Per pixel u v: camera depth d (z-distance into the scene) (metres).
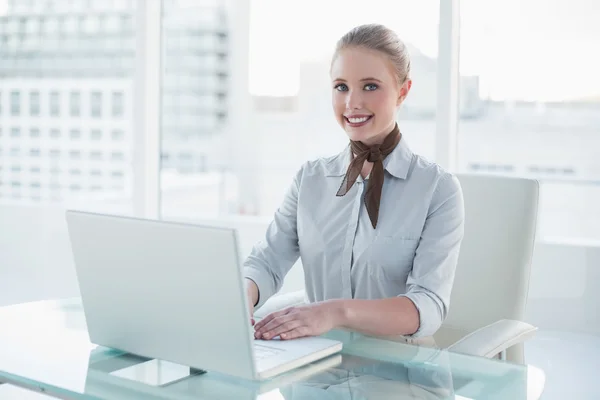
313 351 1.31
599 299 2.92
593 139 3.13
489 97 3.18
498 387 1.19
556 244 2.96
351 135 1.75
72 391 1.15
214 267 1.14
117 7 3.83
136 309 1.27
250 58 4.28
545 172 3.22
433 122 3.23
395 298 1.59
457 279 2.01
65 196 4.06
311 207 1.89
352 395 1.14
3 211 4.07
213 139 4.87
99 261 1.28
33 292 4.00
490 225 1.99
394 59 1.72
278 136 4.98
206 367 1.22
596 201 3.19
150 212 3.70
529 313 3.02
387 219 1.78
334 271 1.84
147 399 1.11
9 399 2.84
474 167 3.27
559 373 2.92
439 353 1.38
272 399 1.12
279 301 1.91
